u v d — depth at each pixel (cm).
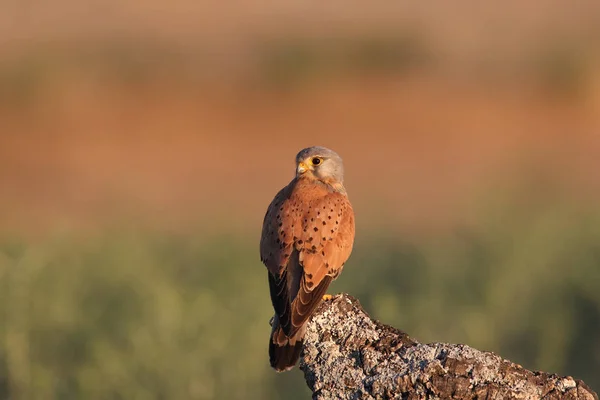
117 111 2727
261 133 2628
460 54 3338
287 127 2684
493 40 3472
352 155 2409
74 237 1307
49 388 941
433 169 2253
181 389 923
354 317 561
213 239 1320
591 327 1070
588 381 1034
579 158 2298
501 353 1041
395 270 1188
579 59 3064
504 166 2175
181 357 935
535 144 2495
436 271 1137
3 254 1079
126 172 2242
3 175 2194
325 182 717
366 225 1625
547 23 3678
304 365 551
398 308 1038
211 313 986
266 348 983
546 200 1459
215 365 949
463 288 1105
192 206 1909
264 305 1035
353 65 3117
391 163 2323
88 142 2497
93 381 924
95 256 1150
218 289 1080
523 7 3903
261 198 2025
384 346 536
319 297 618
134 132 2589
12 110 2666
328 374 533
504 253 1142
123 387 920
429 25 3612
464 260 1160
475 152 2425
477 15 3750
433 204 1889
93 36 3272
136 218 1736
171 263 1204
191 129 2634
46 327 993
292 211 680
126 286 1052
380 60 3133
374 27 3453
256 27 3438
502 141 2550
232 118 2738
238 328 984
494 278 1090
